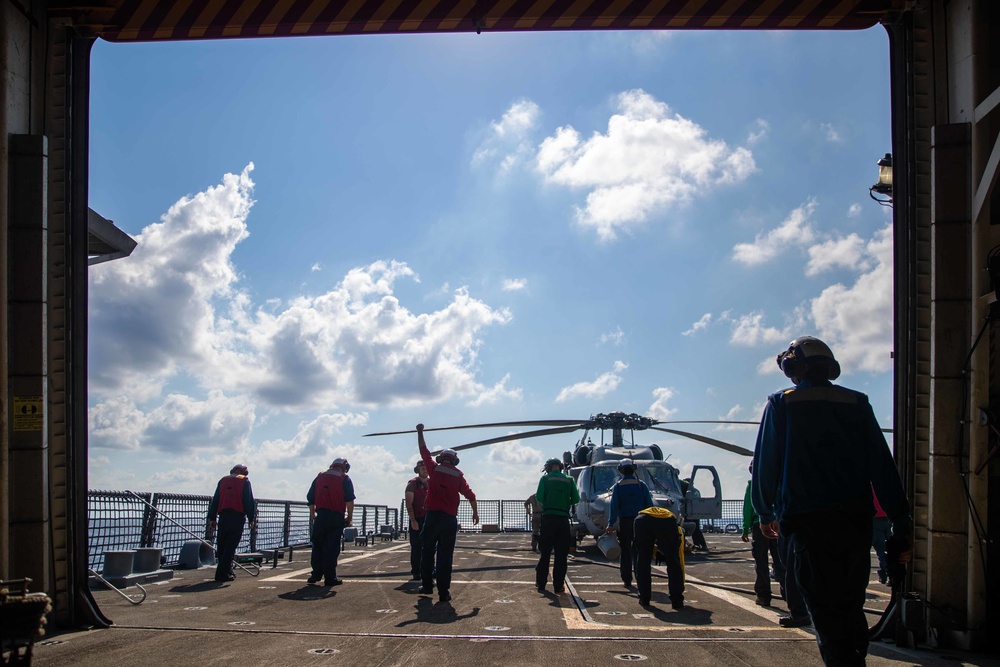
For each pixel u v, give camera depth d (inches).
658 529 360.8
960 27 263.3
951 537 255.8
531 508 791.1
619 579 494.9
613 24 281.9
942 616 254.7
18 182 263.7
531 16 279.9
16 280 263.0
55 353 273.7
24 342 262.2
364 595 402.3
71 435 277.1
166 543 548.4
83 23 277.7
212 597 393.7
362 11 277.4
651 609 352.5
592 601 381.1
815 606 159.6
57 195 276.4
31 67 272.1
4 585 147.5
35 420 263.1
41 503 263.0
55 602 274.1
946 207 261.1
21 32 266.7
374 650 245.6
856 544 159.0
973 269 255.0
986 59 256.2
